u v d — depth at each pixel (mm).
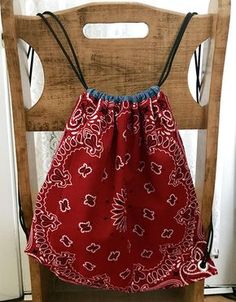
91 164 719
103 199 737
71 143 724
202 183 802
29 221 819
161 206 765
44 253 788
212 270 821
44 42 708
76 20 696
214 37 695
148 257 813
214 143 756
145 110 715
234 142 1192
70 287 1020
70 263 783
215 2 686
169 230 786
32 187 816
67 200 744
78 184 731
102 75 731
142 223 788
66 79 734
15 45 689
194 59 889
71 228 752
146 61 725
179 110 759
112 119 713
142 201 770
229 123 1166
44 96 746
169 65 723
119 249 766
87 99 710
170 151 730
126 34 1014
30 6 991
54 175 745
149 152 733
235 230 1298
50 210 761
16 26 691
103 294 1002
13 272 1300
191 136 1117
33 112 755
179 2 1006
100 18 698
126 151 722
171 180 746
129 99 709
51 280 984
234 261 1337
